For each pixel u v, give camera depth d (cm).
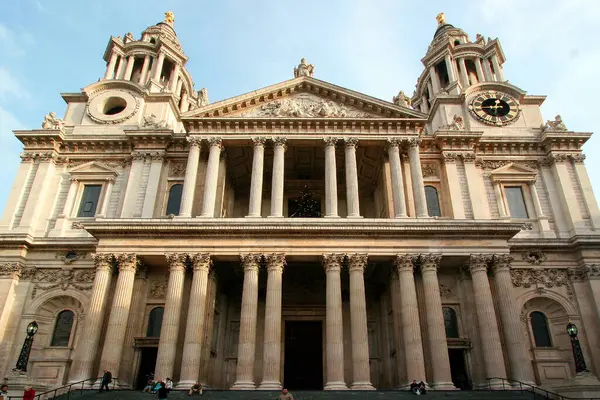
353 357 3206
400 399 2733
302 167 4622
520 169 4403
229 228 3506
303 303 4125
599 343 3662
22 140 4400
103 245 3528
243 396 2783
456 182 4175
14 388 2858
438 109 4878
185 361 3139
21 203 4175
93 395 2766
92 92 4850
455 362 3569
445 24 6197
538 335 3791
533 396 2806
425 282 3428
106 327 3394
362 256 3472
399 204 3769
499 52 5631
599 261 3891
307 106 4172
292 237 3528
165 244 3519
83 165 4375
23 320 3750
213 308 3584
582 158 4400
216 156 3953
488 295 3391
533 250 3991
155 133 4278
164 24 6112
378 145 4159
